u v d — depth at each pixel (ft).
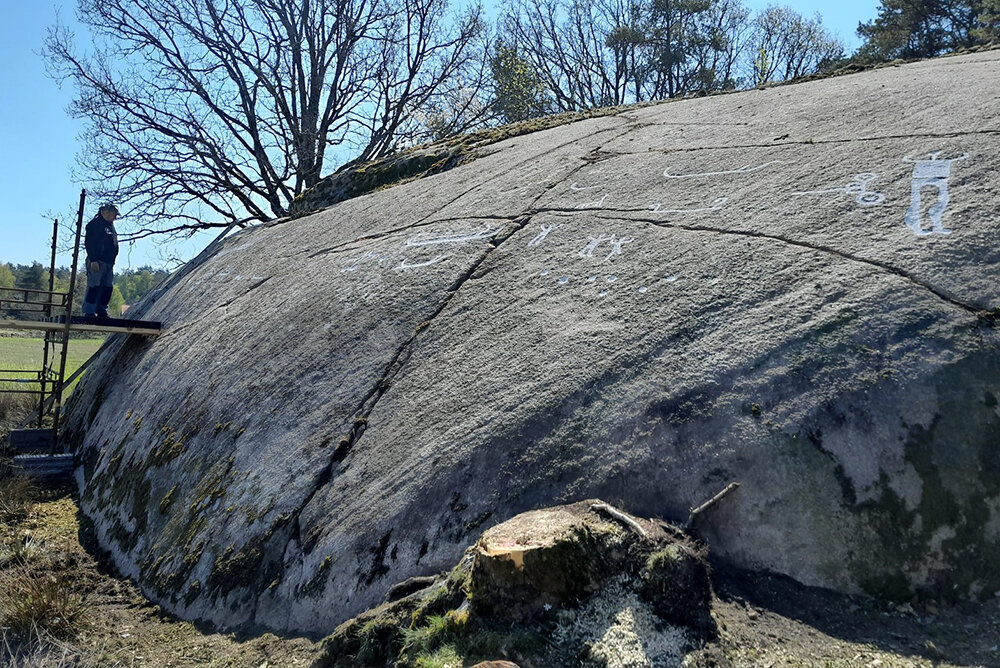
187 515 20.48
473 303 20.98
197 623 17.34
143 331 32.76
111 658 16.07
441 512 15.53
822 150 21.67
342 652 13.50
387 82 76.95
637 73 110.83
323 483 18.06
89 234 33.63
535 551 12.00
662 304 17.51
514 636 11.75
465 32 78.69
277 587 16.72
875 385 14.10
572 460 15.06
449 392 18.19
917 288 15.35
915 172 18.83
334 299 24.64
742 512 13.56
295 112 75.46
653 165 24.81
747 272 17.39
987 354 14.06
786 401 14.38
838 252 16.97
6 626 16.87
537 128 36.78
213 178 70.38
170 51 70.13
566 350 17.43
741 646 11.70
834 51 120.37
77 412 34.42
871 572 12.75
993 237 15.97
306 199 42.04
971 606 12.26
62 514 25.41
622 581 12.24
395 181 38.22
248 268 32.60
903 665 11.22
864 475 13.38
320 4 74.59
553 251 21.61
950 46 93.81
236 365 24.88
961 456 13.20
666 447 14.56
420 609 13.05
